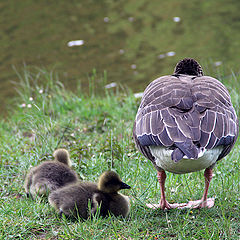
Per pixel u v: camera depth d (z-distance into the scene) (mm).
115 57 26219
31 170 10836
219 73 17531
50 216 9383
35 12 33719
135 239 8094
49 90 20719
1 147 13898
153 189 10594
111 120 15562
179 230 8297
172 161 8234
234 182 10602
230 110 8984
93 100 18578
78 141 13430
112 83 22641
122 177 11109
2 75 23625
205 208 9367
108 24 31672
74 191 9250
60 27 30812
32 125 13648
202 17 32969
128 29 30828
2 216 9273
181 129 8102
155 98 8953
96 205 8906
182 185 10883
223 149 9000
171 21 32469
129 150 12586
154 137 8273
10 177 11469
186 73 11312
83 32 30062
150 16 33469
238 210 9195
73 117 16859
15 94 21578
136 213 9367
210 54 25844
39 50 27078
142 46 27812
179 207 9562
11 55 26344
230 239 7969
